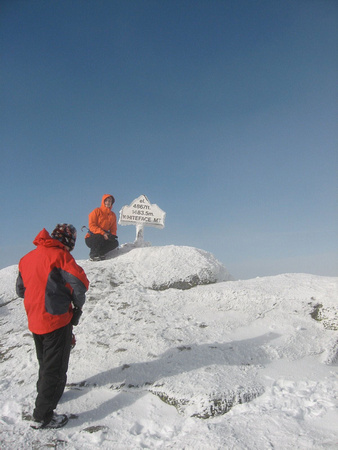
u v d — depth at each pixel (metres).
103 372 4.06
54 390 3.32
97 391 3.82
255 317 5.27
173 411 3.46
